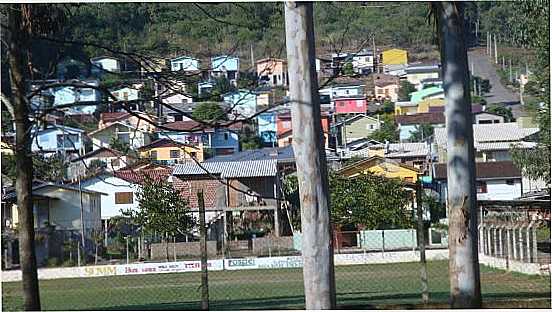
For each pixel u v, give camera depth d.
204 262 45.31
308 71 32.59
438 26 37.69
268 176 129.62
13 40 35.84
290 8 32.56
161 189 117.81
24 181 38.41
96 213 135.25
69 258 116.25
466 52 37.56
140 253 120.31
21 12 36.34
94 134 55.75
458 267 37.72
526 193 165.25
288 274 100.81
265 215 130.12
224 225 124.62
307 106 32.72
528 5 87.12
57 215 132.00
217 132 40.78
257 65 38.66
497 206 100.00
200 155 131.62
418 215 46.12
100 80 38.97
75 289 90.31
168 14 39.69
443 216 126.56
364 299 55.97
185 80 38.22
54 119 41.19
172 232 118.94
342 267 104.62
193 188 126.00
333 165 137.62
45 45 38.22
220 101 38.22
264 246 120.69
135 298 74.94
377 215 118.31
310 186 32.97
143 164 52.44
